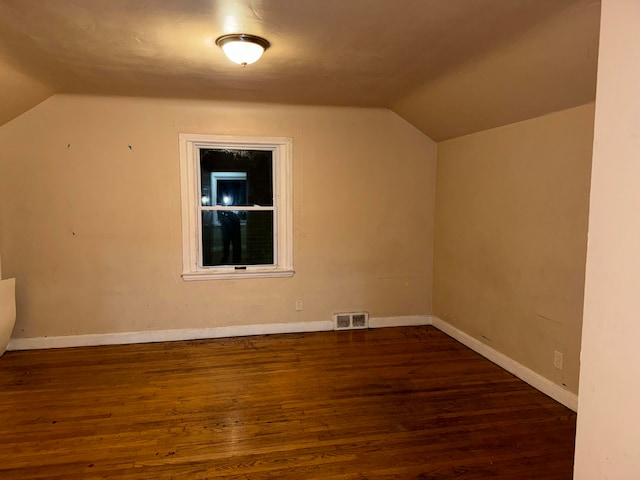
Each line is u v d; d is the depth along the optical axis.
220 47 2.55
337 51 2.62
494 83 2.93
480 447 2.39
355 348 3.94
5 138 3.67
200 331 4.18
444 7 2.02
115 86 3.46
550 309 2.98
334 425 2.62
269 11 2.08
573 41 2.19
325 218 4.36
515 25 2.20
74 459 2.27
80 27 2.28
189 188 4.04
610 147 1.24
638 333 1.17
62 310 3.91
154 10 2.08
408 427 2.60
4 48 2.58
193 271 4.12
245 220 4.29
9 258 3.78
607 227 1.26
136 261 4.00
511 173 3.35
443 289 4.42
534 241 3.12
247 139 4.11
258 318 4.30
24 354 3.75
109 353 3.79
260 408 2.82
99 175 3.87
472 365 3.56
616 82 1.21
